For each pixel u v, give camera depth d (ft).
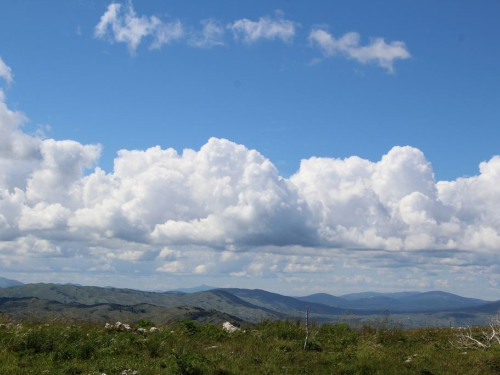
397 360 60.03
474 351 67.00
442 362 59.31
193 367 47.67
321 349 67.21
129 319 80.07
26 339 54.34
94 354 53.11
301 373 51.44
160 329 72.84
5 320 69.82
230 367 50.80
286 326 78.95
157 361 50.80
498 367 57.52
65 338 57.57
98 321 74.54
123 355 53.16
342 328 81.82
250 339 69.51
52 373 43.65
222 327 80.64
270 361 55.01
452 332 82.69
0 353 49.19
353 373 52.95
